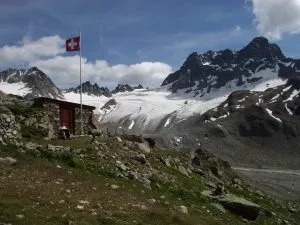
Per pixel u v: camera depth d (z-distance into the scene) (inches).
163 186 1619.1
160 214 1066.1
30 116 1984.5
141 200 1202.0
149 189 1467.8
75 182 1205.7
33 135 1851.6
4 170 1152.2
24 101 2266.2
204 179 2319.1
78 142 1854.1
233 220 1451.8
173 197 1465.3
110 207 1040.8
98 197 1106.7
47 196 1011.9
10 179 1088.8
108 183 1298.0
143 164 1872.5
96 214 955.3
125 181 1461.6
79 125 2329.0
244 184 3088.1
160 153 2426.2
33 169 1226.6
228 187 2456.9
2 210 841.5
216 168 2864.2
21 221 808.3
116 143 2021.4
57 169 1285.7
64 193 1071.0
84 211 964.6
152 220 1019.3
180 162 2428.6
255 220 1625.2
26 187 1047.6
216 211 1492.4
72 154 1562.5
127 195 1212.5
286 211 2369.6
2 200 903.7
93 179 1296.8
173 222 1046.4
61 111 2256.4
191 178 2132.1
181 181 1889.8
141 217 1016.9
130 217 989.8
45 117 2066.9
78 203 1010.1
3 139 1508.4
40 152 1478.8
